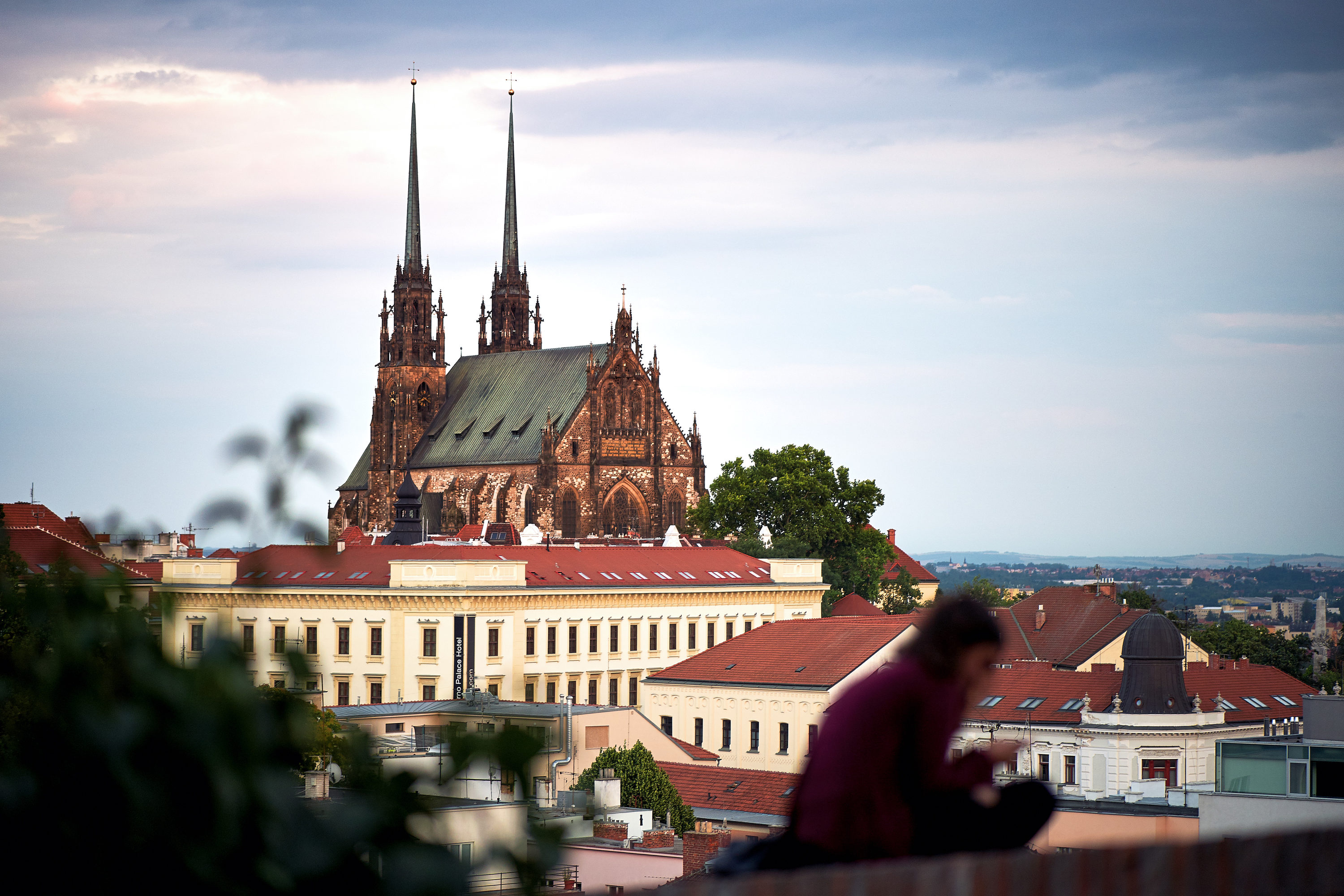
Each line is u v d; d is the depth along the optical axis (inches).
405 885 714.8
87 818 669.3
